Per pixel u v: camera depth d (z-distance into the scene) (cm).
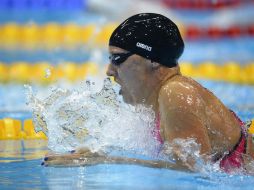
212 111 845
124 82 877
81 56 2538
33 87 2025
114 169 864
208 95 867
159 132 852
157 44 842
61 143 972
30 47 2745
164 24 870
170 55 853
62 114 980
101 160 873
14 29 2969
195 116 788
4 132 1327
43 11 3275
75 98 988
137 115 903
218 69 2414
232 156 853
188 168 787
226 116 870
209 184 779
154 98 859
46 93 1897
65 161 871
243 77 2328
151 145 913
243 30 3011
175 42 859
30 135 1316
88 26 2994
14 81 2188
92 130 960
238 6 3259
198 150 775
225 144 849
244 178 820
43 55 2577
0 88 2058
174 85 816
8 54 2597
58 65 2383
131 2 3228
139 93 869
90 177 819
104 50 2652
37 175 845
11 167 923
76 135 964
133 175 827
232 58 2578
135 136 938
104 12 3209
